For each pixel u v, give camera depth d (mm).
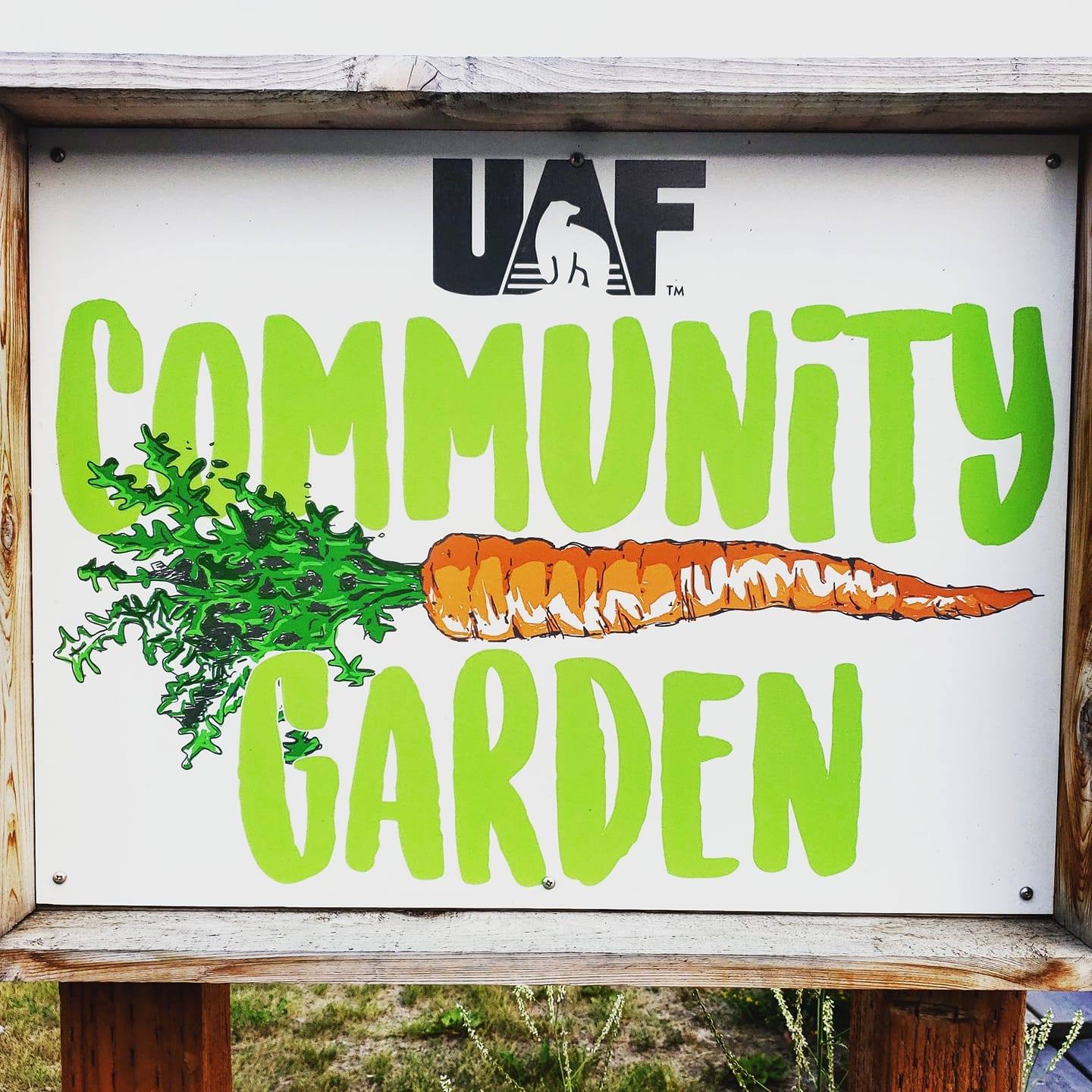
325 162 1051
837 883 1063
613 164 1048
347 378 1062
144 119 1025
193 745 1066
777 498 1064
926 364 1056
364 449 1065
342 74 952
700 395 1062
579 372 1061
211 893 1066
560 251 1054
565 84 952
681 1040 2531
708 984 979
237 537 1068
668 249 1053
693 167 1047
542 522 1065
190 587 1068
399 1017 2672
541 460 1064
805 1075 2326
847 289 1053
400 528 1068
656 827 1066
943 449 1061
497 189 1048
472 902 1068
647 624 1066
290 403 1063
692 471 1064
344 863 1067
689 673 1066
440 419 1064
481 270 1055
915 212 1049
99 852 1064
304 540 1069
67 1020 1132
